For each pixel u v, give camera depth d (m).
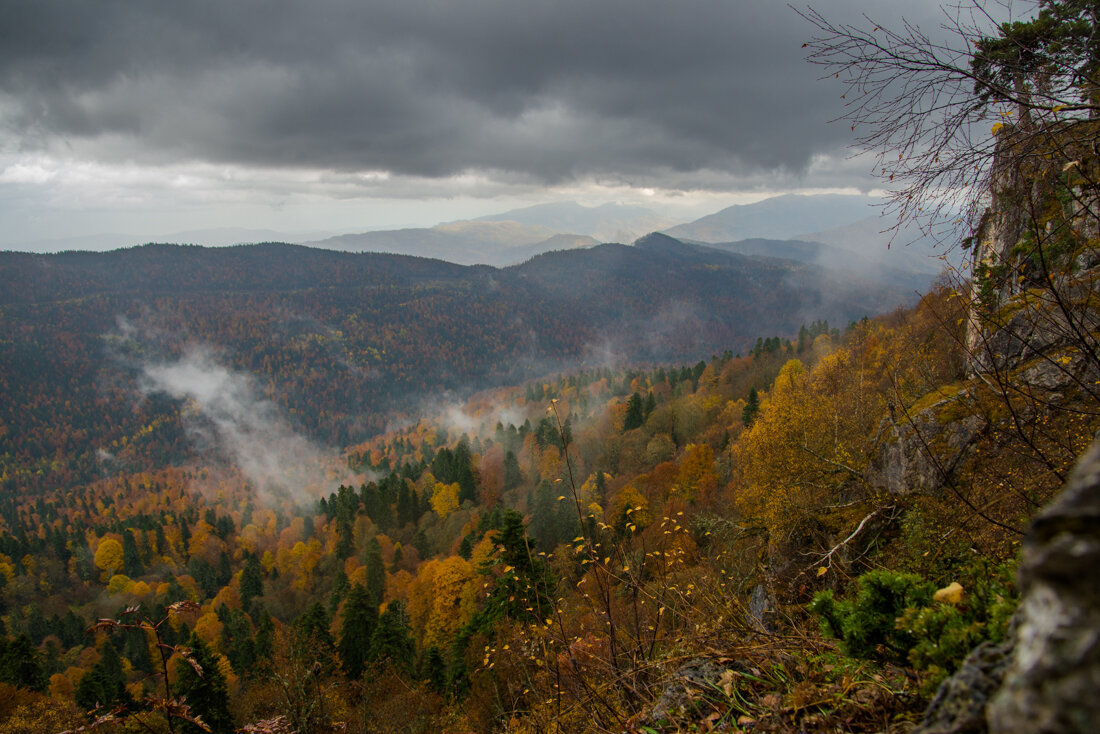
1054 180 3.16
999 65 3.21
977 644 2.29
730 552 9.69
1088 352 3.48
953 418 7.06
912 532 5.23
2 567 87.31
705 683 3.28
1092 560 0.92
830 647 3.30
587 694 3.63
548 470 65.94
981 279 3.72
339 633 26.41
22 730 18.62
